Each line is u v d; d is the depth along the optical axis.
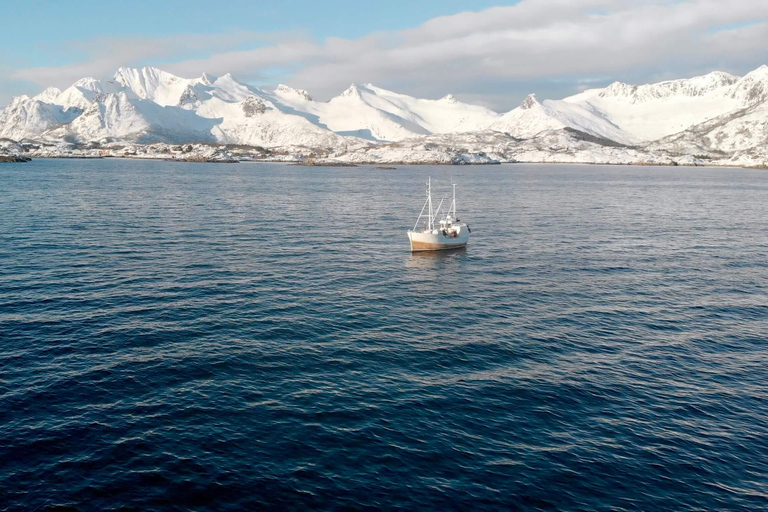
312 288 46.81
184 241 65.56
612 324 39.31
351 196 134.12
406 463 22.22
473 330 37.50
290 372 29.91
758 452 23.75
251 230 75.88
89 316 37.22
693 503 20.58
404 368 31.00
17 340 32.62
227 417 25.08
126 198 113.06
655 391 29.02
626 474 22.05
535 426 25.30
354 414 25.73
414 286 48.66
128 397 26.53
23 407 25.19
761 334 37.66
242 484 20.61
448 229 67.62
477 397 27.81
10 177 168.50
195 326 36.16
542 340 35.88
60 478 20.53
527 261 59.91
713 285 50.31
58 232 68.44
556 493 20.81
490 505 20.03
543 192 156.62
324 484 20.78
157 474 20.97
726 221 94.94
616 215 101.88
